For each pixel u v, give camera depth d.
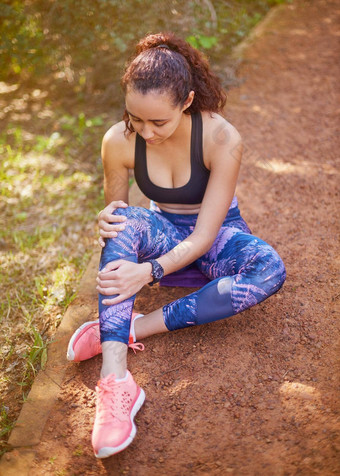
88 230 3.24
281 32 5.64
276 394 1.93
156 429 1.87
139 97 1.74
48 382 2.10
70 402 2.01
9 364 2.31
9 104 4.89
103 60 4.74
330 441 1.72
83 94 4.87
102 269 1.89
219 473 1.68
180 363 2.10
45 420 1.95
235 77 4.78
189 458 1.75
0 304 2.71
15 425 1.94
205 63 1.98
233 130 2.00
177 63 1.78
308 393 1.91
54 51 4.70
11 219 3.45
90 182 3.77
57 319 2.50
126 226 1.96
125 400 1.78
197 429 1.85
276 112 4.15
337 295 2.34
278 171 3.41
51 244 3.14
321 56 5.05
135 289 1.89
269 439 1.77
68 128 4.42
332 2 6.35
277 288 2.02
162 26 4.62
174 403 1.95
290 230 2.85
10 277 2.90
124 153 2.11
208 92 1.96
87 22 4.47
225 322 2.26
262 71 4.86
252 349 2.12
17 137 4.33
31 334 2.45
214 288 2.00
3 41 4.70
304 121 3.99
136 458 1.77
